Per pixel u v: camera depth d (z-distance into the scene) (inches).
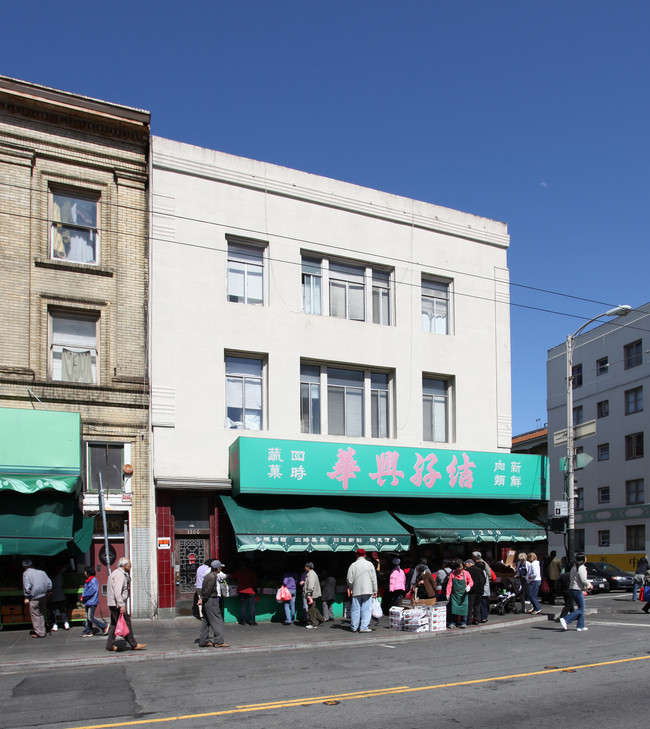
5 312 661.9
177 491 707.4
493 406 916.0
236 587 685.9
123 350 709.3
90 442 681.6
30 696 371.9
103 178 729.6
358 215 853.2
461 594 636.1
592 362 1752.0
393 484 759.7
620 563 1572.3
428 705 336.2
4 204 675.4
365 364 830.5
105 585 669.9
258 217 789.9
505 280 957.8
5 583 627.5
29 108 695.1
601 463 1679.4
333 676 414.0
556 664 439.8
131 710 335.3
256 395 776.9
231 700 352.5
